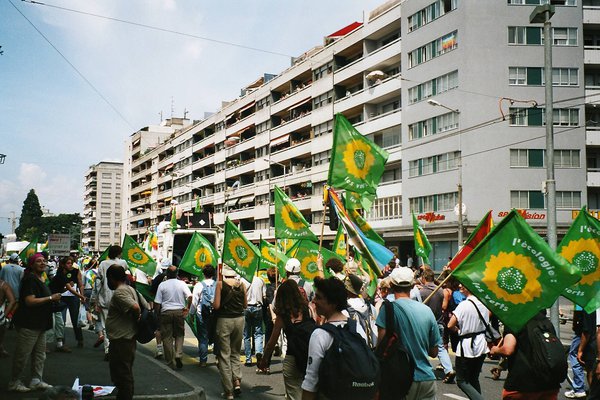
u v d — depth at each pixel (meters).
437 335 4.91
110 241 156.88
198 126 80.75
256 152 64.88
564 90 39.06
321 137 52.31
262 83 70.06
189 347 13.56
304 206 54.09
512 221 5.39
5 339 13.03
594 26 40.53
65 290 11.82
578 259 7.63
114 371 6.52
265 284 11.74
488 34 38.56
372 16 48.62
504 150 38.12
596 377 6.03
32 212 148.50
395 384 4.54
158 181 97.31
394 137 44.88
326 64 53.06
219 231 25.56
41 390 7.76
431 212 40.31
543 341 4.87
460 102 38.81
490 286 5.37
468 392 7.12
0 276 10.22
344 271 7.90
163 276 11.72
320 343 4.09
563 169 38.47
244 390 8.79
